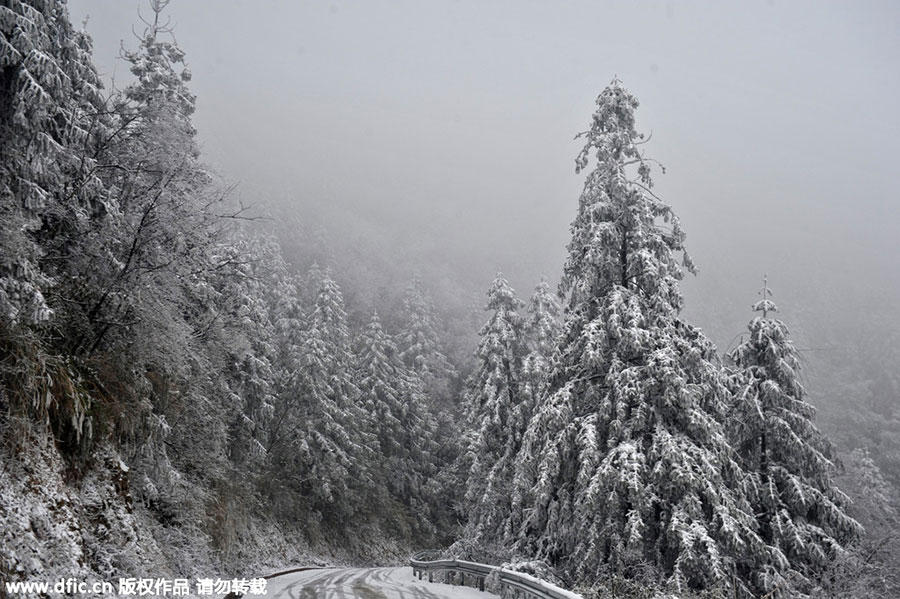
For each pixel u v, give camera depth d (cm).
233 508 1925
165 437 1349
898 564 2003
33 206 932
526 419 2678
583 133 2019
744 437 1984
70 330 1098
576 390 1861
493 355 2859
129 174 1338
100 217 1201
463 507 3306
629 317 1739
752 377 1980
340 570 2619
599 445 1727
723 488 1567
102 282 1175
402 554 4594
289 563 2845
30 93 891
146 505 1271
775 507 1806
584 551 1622
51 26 1060
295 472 3506
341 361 3981
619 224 1912
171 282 1279
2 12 891
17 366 839
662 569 1548
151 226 1234
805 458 1906
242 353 1786
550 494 1756
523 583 1390
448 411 5491
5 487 791
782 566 1576
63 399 959
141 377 1269
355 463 3769
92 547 907
